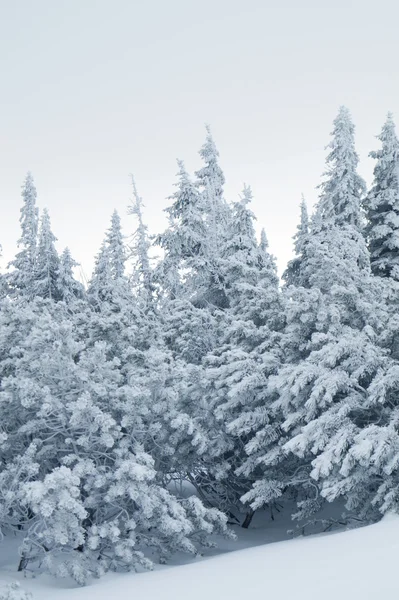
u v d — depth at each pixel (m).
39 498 9.73
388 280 17.41
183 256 27.22
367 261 20.31
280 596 6.24
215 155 34.62
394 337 13.99
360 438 11.38
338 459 11.45
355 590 5.91
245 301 19.09
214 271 25.62
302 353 15.56
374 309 15.27
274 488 13.87
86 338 16.97
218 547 14.71
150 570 11.38
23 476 12.19
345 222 26.16
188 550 12.70
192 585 7.96
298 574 7.22
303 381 12.65
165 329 21.95
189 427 13.29
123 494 11.53
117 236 37.09
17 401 12.66
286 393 13.45
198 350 20.97
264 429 14.08
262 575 7.66
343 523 13.68
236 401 14.65
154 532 13.14
